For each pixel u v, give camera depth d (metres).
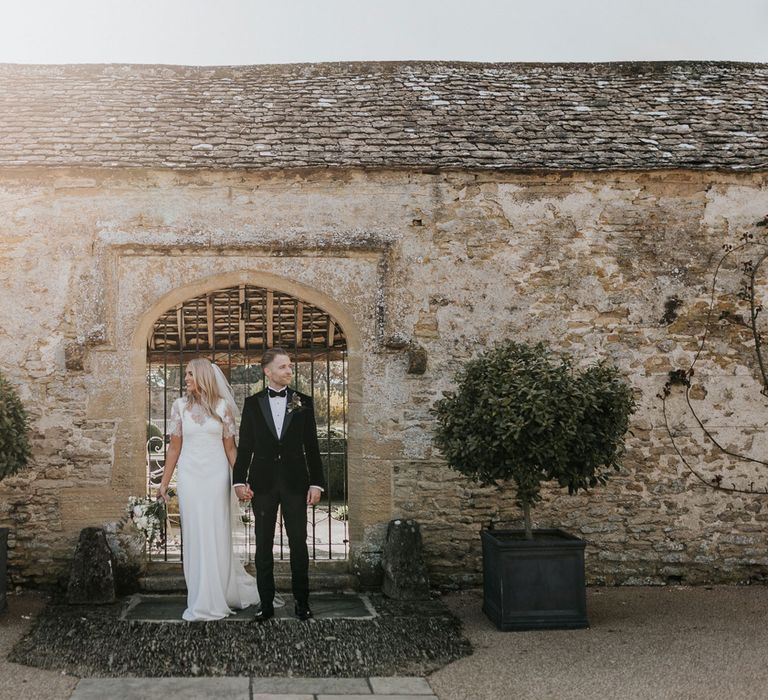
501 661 4.71
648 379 6.75
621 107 7.70
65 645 4.82
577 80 8.23
